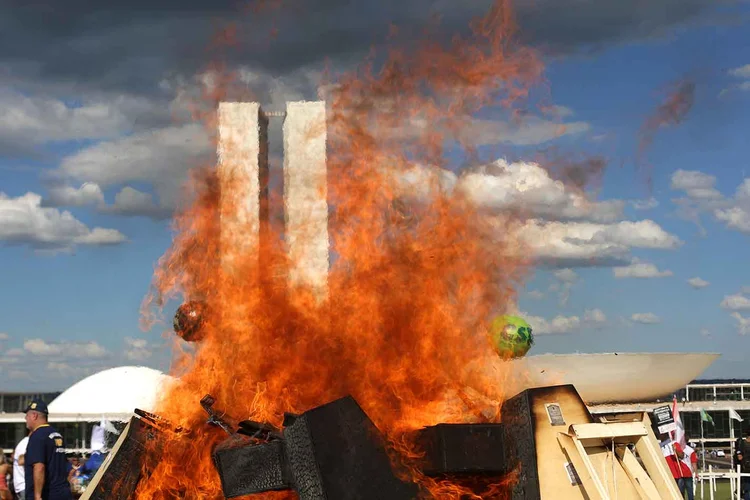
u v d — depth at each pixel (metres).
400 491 6.29
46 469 9.75
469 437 7.01
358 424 6.34
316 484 6.09
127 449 7.55
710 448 38.03
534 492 6.61
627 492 6.58
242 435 7.05
